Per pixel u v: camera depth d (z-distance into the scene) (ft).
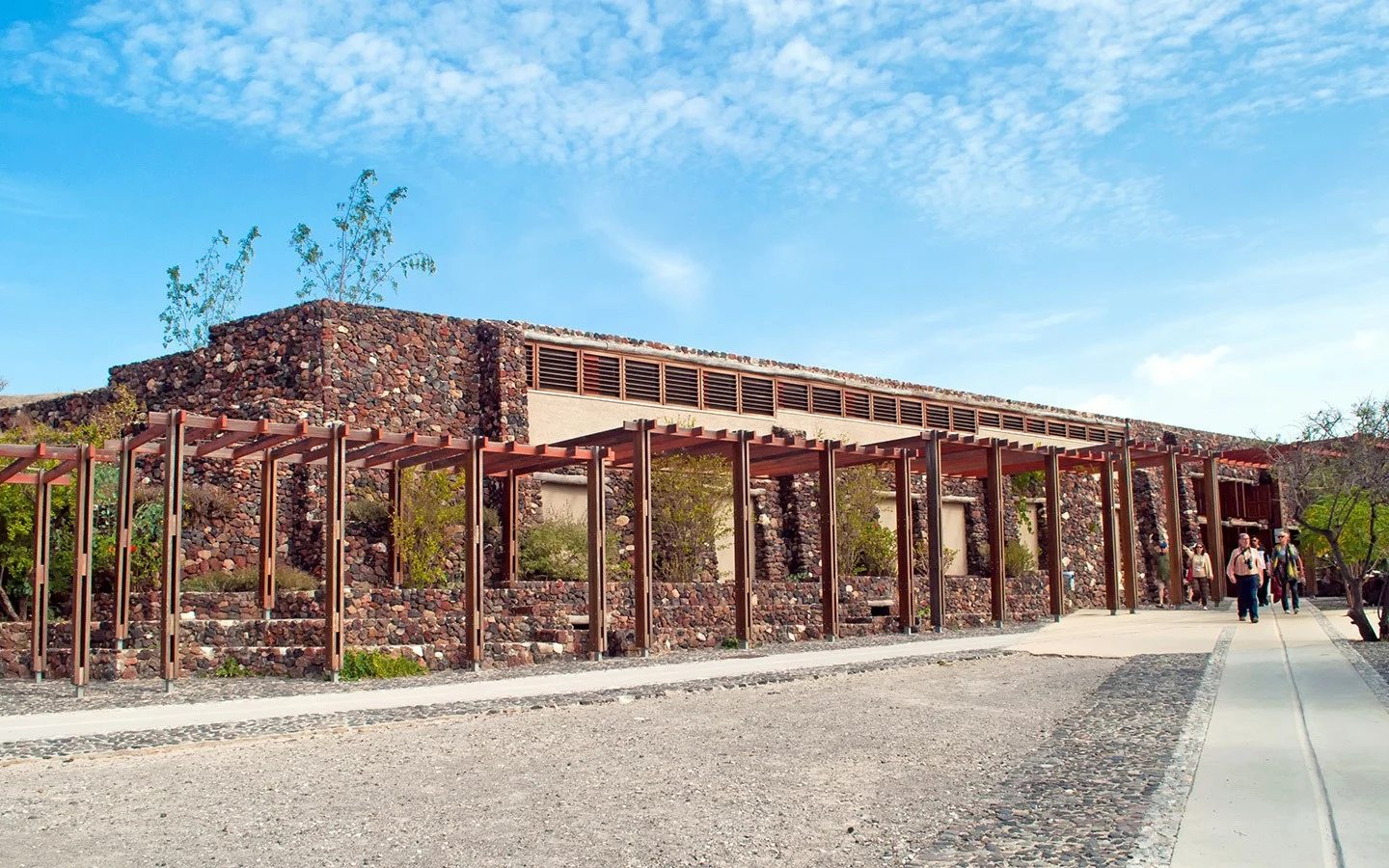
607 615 58.54
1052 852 18.13
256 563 65.21
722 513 77.82
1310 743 25.70
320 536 64.95
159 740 30.22
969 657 49.88
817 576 84.58
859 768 26.16
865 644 60.08
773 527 83.92
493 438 72.13
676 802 22.85
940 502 70.59
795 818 21.45
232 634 50.34
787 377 88.89
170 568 43.16
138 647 50.21
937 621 69.87
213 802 23.22
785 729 31.78
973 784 24.00
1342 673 37.60
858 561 86.33
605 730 32.04
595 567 55.26
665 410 80.64
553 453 54.39
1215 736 27.27
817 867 18.20
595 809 22.33
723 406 84.58
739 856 18.90
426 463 61.16
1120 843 18.31
